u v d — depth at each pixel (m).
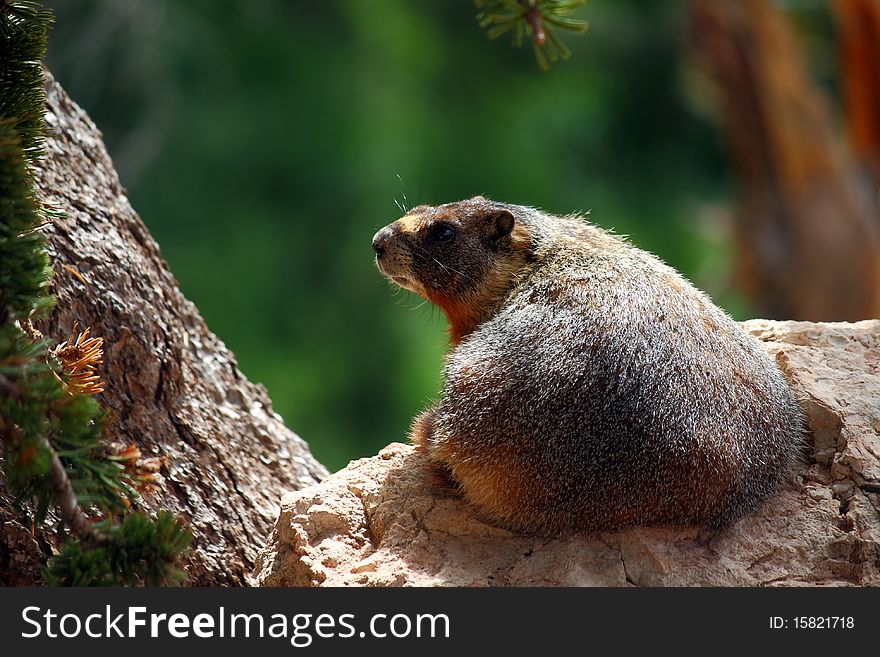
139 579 7.33
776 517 8.95
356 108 44.91
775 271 30.73
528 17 10.03
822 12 40.75
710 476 8.63
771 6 29.48
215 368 11.55
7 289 6.89
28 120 8.50
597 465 8.59
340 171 43.56
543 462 8.70
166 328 10.77
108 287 10.38
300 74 44.59
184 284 41.19
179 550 7.32
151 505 10.03
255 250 42.22
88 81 39.69
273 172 43.25
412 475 9.66
